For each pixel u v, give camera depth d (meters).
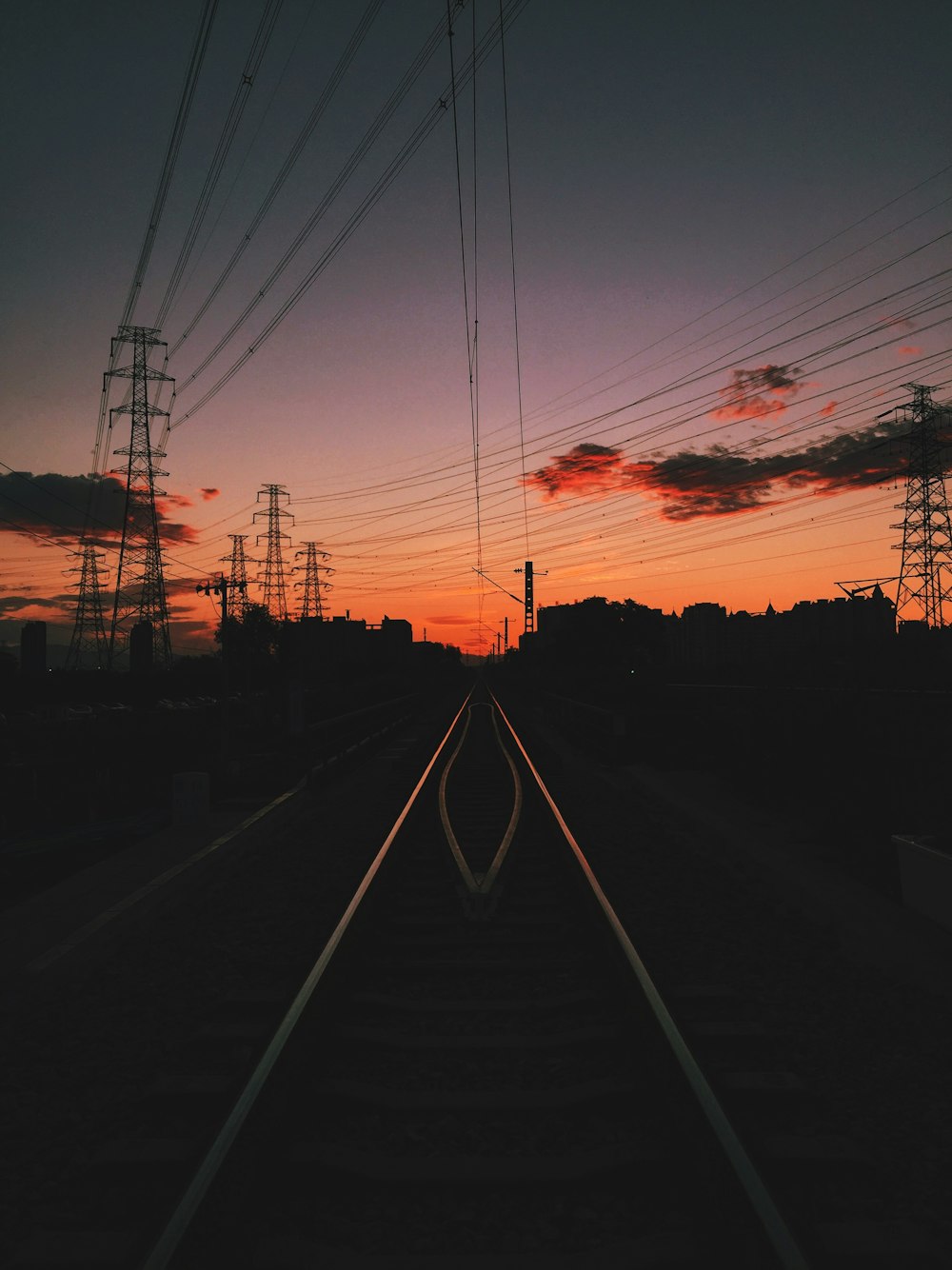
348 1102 3.79
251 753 29.28
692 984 5.35
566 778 16.38
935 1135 3.59
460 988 5.37
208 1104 3.79
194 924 6.98
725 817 11.39
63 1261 2.75
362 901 6.71
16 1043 4.68
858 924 6.54
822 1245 2.79
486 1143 3.50
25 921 6.70
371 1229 2.98
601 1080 3.90
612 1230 2.97
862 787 10.06
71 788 25.36
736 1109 3.76
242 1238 2.86
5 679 66.56
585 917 6.66
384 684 62.44
